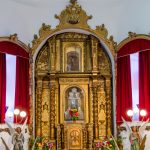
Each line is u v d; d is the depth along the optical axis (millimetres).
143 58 17766
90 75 18797
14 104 17750
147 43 17609
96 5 18531
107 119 18703
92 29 18469
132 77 18438
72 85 18875
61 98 18734
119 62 18531
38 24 18328
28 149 17344
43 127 18625
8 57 18062
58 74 18797
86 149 18031
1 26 17297
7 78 17906
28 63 18328
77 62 19172
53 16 18406
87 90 18875
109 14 18547
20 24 17984
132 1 18188
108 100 18828
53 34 18719
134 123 17109
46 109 18766
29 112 17969
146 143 16406
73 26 18406
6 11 17500
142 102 17578
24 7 18109
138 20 18062
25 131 17203
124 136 17547
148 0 17734
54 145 18172
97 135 18453
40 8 18359
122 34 18406
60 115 18609
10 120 17203
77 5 18453
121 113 18141
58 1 18406
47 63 19094
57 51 19094
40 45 18578
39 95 18703
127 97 18188
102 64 19203
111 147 17031
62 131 18234
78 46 19281
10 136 16062
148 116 17172
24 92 18047
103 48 19281
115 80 18438
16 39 17562
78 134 18031
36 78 18844
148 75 17578
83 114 18750
